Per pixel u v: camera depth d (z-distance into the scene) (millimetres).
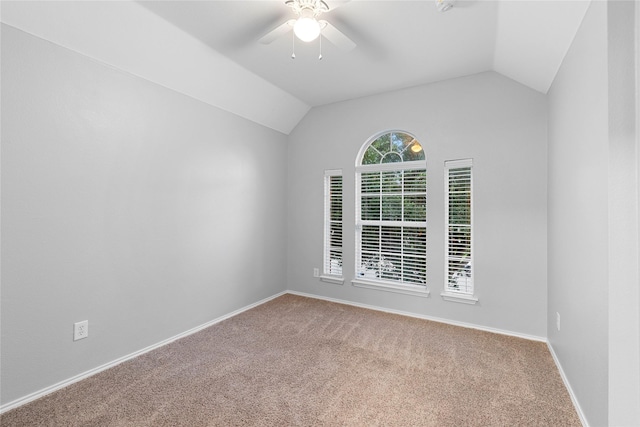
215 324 3084
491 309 2928
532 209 2754
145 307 2486
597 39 1474
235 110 3316
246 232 3520
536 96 2742
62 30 1893
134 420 1679
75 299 2049
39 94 1856
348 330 2943
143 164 2457
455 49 2541
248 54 2664
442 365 2287
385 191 3555
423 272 3324
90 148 2117
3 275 1735
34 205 1849
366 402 1847
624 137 1322
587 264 1623
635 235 1303
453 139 3100
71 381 2023
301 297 4016
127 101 2338
